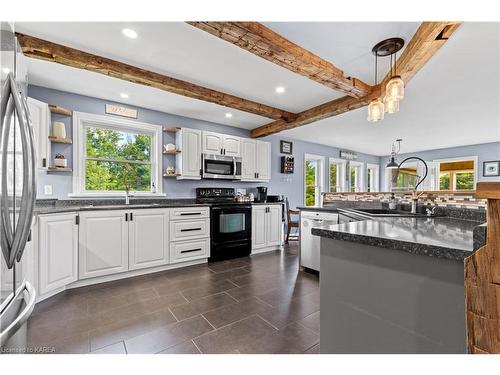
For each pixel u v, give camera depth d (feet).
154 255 9.48
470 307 2.06
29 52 6.19
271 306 6.75
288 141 17.48
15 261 3.31
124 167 11.07
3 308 3.03
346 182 21.71
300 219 10.19
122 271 8.70
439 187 20.71
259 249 13.07
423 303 2.74
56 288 7.25
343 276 3.51
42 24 5.59
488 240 1.99
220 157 12.86
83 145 9.96
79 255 7.86
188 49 6.68
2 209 2.94
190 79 8.43
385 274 3.06
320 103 10.66
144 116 11.34
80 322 5.83
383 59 7.00
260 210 13.04
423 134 15.85
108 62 7.13
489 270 1.98
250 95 9.81
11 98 3.24
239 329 5.60
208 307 6.67
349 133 15.93
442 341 2.59
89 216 8.05
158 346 4.93
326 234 3.62
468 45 6.17
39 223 6.63
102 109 10.23
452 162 20.03
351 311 3.39
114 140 10.84
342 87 7.82
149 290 7.79
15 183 3.28
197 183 13.06
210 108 11.41
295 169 17.89
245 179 13.99
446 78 8.04
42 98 9.01
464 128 14.24
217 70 7.84
